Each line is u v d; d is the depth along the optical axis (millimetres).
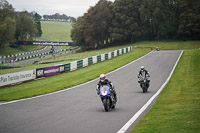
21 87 37500
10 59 142375
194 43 143750
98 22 162625
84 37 166500
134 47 134375
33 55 155000
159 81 40000
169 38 170375
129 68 59219
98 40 169875
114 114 19234
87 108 21766
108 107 21531
